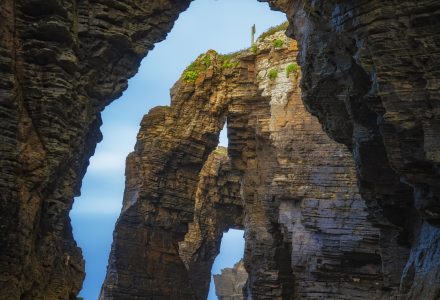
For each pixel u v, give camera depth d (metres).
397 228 30.00
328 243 46.97
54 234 26.80
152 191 56.25
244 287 57.91
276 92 52.47
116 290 54.91
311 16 27.86
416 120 22.47
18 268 23.22
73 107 26.38
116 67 29.72
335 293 46.78
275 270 53.16
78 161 28.20
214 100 57.25
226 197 69.06
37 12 25.19
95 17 28.00
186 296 57.44
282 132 51.06
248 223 55.88
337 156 48.53
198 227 69.25
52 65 25.22
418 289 25.47
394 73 22.62
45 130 25.03
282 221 50.00
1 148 23.00
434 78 21.97
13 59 24.09
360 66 24.56
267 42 54.94
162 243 56.78
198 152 57.94
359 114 27.14
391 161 24.12
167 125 57.12
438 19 21.78
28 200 24.06
